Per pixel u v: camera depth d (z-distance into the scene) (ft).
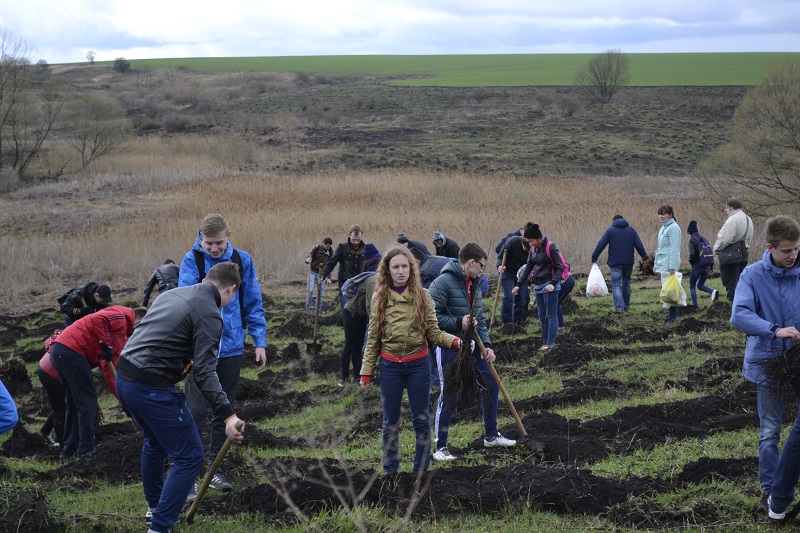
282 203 99.04
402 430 25.89
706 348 34.42
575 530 16.69
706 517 16.99
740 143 73.46
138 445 24.04
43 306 58.80
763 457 17.02
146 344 16.52
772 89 70.79
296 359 39.17
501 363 35.27
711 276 56.54
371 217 82.02
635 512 17.10
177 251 68.44
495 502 18.12
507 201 99.25
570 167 144.97
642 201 93.97
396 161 149.07
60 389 27.30
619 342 37.65
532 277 36.14
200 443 17.08
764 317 16.97
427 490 18.60
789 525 16.37
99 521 18.25
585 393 28.19
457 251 36.81
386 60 479.82
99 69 406.41
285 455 23.02
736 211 41.73
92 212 101.09
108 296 27.73
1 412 16.02
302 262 67.31
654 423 23.21
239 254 20.92
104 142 149.69
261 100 257.75
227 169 141.59
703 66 363.76
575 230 67.15
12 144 152.76
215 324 16.71
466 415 27.09
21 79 140.05
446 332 21.50
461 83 309.42
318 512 18.12
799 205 68.18
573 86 271.90
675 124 192.75
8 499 17.48
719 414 24.39
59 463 25.79
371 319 19.88
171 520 16.63
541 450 21.53
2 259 66.80
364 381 19.75
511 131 187.62
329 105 240.32
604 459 21.09
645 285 55.72
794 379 16.24
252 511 18.56
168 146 165.48
